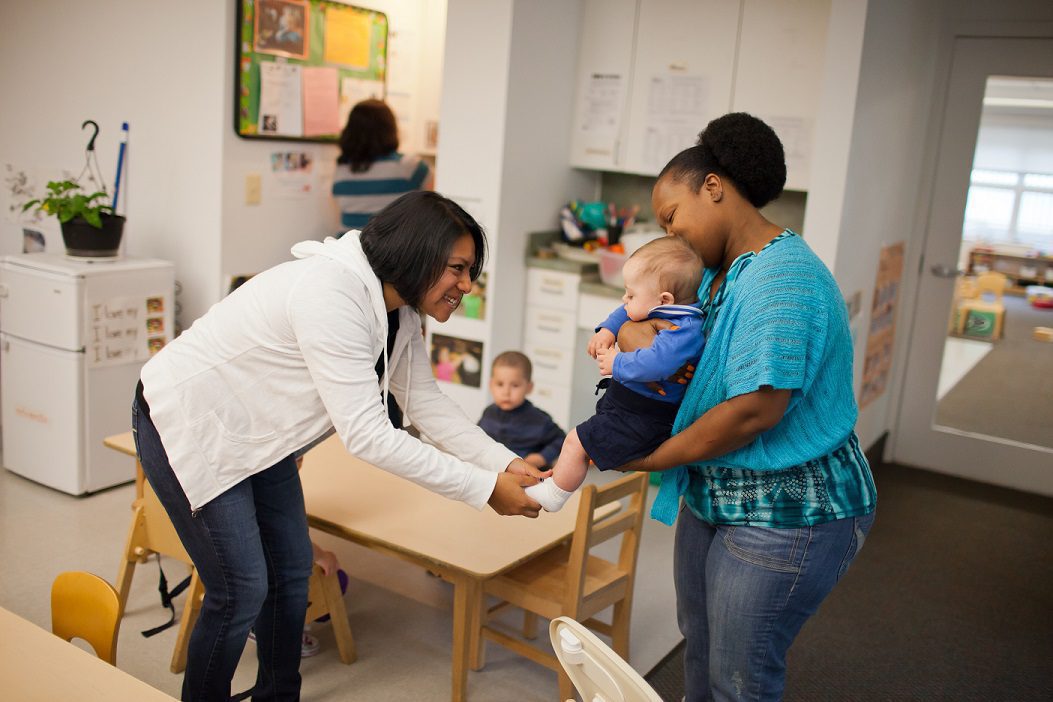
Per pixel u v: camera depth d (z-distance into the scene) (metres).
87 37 4.43
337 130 4.72
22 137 4.75
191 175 4.23
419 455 1.85
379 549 2.40
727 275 1.61
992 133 4.61
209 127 4.14
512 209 4.32
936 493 4.65
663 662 2.89
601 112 4.55
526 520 2.56
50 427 3.80
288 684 2.28
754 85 4.13
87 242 3.84
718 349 1.57
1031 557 3.95
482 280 4.32
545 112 4.41
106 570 3.19
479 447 2.15
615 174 4.92
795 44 4.01
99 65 4.41
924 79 4.65
